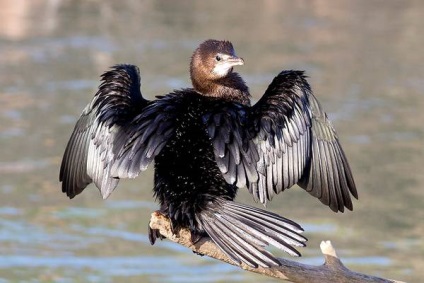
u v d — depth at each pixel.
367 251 14.45
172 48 23.67
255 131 7.37
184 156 7.22
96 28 25.27
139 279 13.44
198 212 6.96
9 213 15.29
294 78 7.70
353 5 28.59
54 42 23.83
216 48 8.09
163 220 7.16
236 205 6.95
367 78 22.11
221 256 7.22
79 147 7.93
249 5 28.42
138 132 7.23
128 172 7.04
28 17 25.88
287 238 6.69
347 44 24.61
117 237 14.74
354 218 15.62
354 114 19.91
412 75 22.44
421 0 29.23
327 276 7.62
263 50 23.75
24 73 21.52
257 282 13.56
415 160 17.62
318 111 7.73
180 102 7.43
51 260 13.88
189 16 26.94
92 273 13.48
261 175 7.29
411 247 14.55
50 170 16.75
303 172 7.62
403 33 25.84
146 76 21.27
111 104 7.61
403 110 20.17
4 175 16.52
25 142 17.77
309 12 27.64
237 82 8.16
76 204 15.79
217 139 7.21
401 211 15.78
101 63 22.33
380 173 17.12
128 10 27.47
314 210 15.92
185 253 14.45
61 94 20.22
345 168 7.78
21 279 13.16
